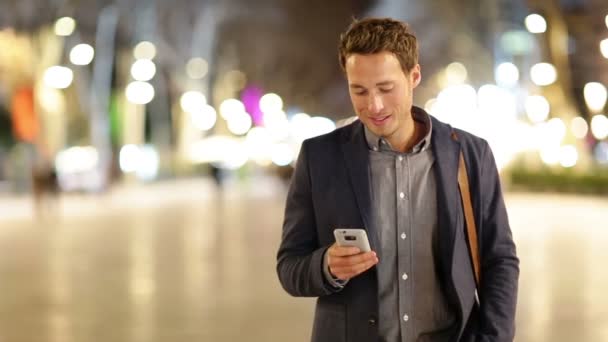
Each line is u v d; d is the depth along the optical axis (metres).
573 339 10.20
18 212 35.97
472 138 3.98
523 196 43.22
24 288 14.81
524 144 49.69
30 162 47.88
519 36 47.28
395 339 3.81
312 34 81.12
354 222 3.81
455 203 3.82
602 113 43.25
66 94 62.72
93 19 54.69
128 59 58.59
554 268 16.23
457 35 50.81
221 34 72.62
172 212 35.56
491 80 50.12
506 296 3.85
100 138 54.41
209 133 80.75
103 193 49.66
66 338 10.73
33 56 45.72
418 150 3.89
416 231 3.83
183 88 65.00
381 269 3.81
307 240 4.01
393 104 3.69
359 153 3.87
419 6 61.16
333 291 3.79
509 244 3.97
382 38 3.63
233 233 24.86
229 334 10.72
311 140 4.01
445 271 3.80
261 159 83.31
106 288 14.62
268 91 94.44
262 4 69.88
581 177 43.12
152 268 17.06
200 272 16.30
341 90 103.81
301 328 11.01
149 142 79.19
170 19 62.50
